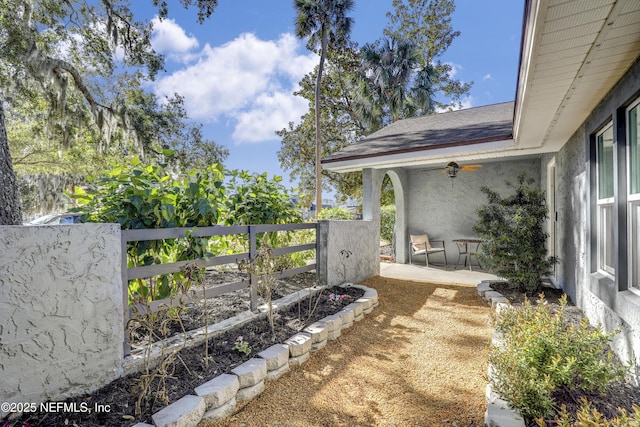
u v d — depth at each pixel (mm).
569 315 4055
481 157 6301
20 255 1976
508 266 5270
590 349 2258
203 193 3609
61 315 2139
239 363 2740
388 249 12031
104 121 10070
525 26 2084
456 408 2502
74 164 11320
